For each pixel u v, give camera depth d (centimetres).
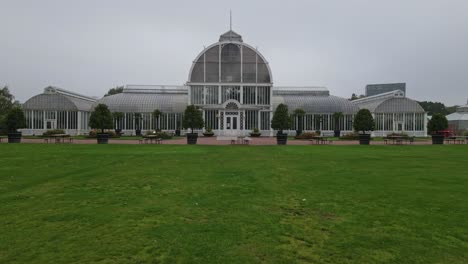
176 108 6438
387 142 4462
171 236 743
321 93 7469
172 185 1281
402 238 748
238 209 955
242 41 6475
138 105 6425
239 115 6081
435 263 631
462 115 8419
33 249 673
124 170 1653
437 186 1288
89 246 689
